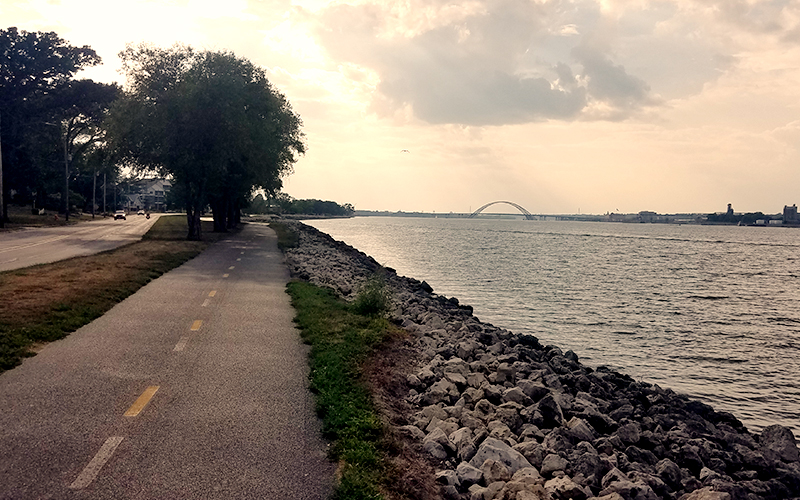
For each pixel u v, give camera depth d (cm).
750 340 2458
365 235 10988
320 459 560
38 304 1206
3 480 479
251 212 15550
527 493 535
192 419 641
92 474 499
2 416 621
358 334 1113
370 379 851
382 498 481
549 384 1068
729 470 784
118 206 14325
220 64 3681
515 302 3175
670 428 974
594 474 622
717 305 3559
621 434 818
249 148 3897
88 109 6744
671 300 3681
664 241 13438
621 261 6912
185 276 1980
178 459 539
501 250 7912
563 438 711
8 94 6288
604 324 2652
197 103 3447
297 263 2688
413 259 5866
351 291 1973
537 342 1612
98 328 1088
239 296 1575
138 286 1645
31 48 6369
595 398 1066
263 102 4153
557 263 6122
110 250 2767
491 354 1245
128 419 631
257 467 534
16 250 2869
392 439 615
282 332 1126
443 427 706
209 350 953
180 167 3562
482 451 627
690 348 2227
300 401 723
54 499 455
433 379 896
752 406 1530
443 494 527
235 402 705
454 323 1605
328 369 849
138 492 473
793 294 4275
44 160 7200
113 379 773
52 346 938
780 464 798
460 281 4075
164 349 947
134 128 3531
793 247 12619
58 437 573
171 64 3691
